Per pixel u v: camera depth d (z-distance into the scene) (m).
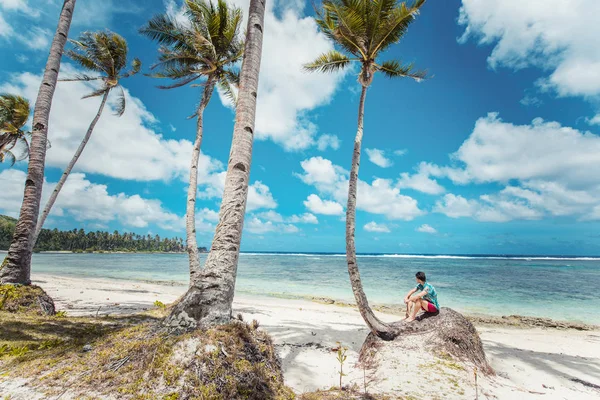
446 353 5.79
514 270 45.78
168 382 3.00
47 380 3.13
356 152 8.43
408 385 4.54
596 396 5.14
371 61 9.16
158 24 12.03
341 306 15.61
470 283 27.58
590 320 13.98
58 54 9.57
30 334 5.36
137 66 15.52
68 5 9.89
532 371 6.44
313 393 4.20
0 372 3.46
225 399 3.01
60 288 16.64
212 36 12.34
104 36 14.57
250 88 5.01
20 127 20.22
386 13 8.49
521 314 15.16
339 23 8.62
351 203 7.98
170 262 64.62
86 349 3.81
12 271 7.98
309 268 47.50
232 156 4.73
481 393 4.46
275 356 4.21
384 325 6.77
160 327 3.88
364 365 5.91
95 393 2.90
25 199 8.53
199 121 12.09
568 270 46.56
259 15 5.43
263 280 28.81
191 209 10.65
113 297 14.09
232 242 4.35
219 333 3.61
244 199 4.63
